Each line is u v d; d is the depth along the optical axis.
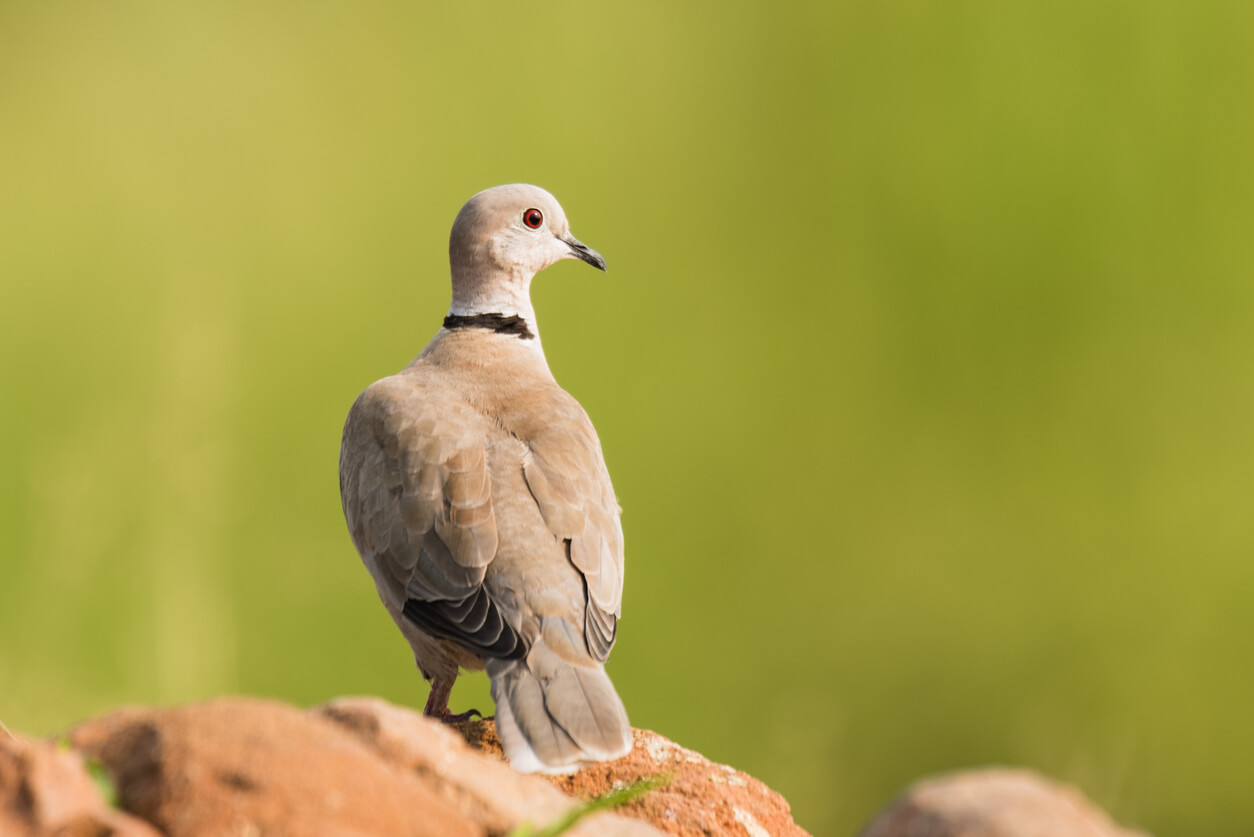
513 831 5.51
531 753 8.02
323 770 5.32
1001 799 6.29
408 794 5.41
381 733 5.75
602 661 8.98
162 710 5.63
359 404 10.52
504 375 10.90
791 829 8.18
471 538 9.28
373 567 9.77
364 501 9.86
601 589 9.30
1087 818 6.29
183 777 5.22
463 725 9.50
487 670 8.70
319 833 5.06
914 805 6.33
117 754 5.41
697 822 7.85
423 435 9.90
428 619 9.18
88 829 4.93
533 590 9.03
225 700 5.66
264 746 5.38
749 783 8.36
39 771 5.07
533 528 9.32
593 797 8.13
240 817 5.11
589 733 8.14
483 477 9.55
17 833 4.92
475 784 5.69
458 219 11.88
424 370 10.98
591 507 9.65
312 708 5.98
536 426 10.08
